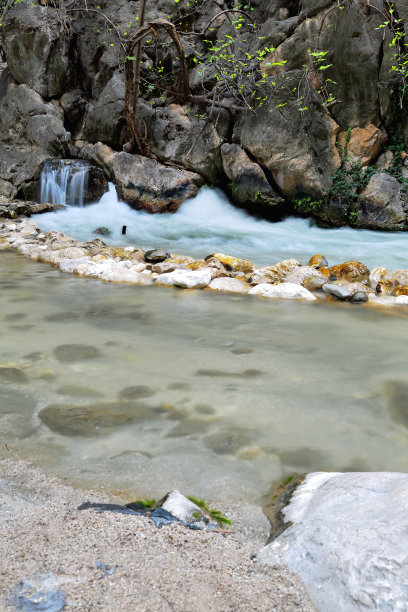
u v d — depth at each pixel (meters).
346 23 11.04
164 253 7.86
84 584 1.39
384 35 10.90
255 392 3.14
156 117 13.35
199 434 2.57
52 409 2.82
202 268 7.10
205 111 12.92
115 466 2.23
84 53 15.12
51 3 15.25
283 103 11.09
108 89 13.94
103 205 12.95
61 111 14.75
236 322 4.89
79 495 1.98
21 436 2.49
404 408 2.95
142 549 1.59
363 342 4.29
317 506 1.75
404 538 1.37
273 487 2.11
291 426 2.69
